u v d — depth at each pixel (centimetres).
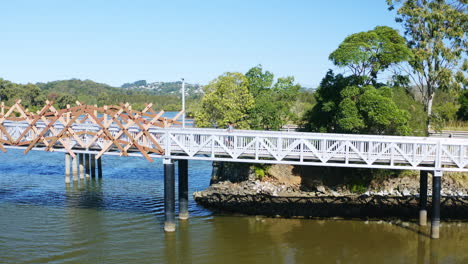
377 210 2638
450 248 2061
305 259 1944
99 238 2166
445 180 2866
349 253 2011
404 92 3177
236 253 2005
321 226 2394
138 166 4344
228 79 3238
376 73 3128
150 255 1962
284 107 3350
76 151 2323
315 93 3206
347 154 2122
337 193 2917
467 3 3469
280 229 2344
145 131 2197
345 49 2814
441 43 3431
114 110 2622
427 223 2425
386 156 2128
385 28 3094
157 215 2584
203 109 3341
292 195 2892
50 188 3281
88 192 3153
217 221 2472
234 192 2941
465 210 2594
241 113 3225
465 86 3534
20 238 2150
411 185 2867
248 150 2191
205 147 2252
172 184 2233
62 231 2264
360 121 2747
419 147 2205
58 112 2339
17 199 2927
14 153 5238
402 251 2031
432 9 3509
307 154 2161
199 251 2019
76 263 1858
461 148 2053
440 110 4706
